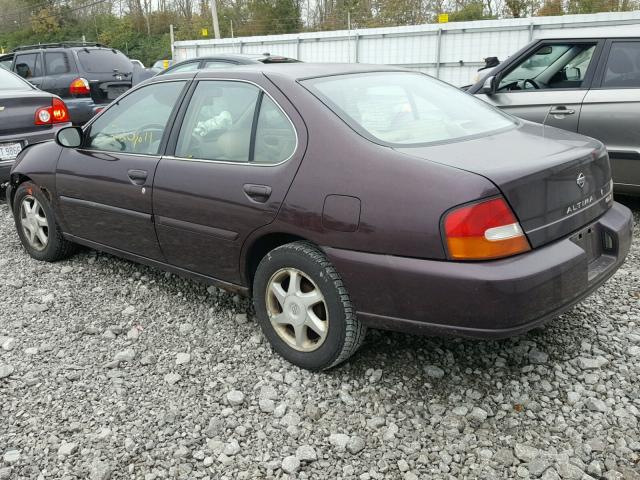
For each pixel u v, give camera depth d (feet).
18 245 17.16
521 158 8.71
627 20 46.21
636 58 17.37
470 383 9.61
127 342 11.38
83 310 12.78
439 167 8.33
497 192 7.98
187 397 9.57
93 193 13.17
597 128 17.72
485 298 7.95
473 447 8.23
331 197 9.00
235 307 12.60
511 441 8.30
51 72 37.01
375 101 10.28
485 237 7.95
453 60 54.19
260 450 8.33
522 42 50.60
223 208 10.44
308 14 146.41
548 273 8.18
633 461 7.79
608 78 17.71
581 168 9.14
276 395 9.49
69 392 9.82
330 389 9.59
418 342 10.80
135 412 9.25
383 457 8.10
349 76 10.89
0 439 8.70
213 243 10.91
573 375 9.71
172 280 14.08
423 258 8.29
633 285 12.94
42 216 15.37
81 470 8.04
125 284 13.99
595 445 8.09
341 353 9.48
